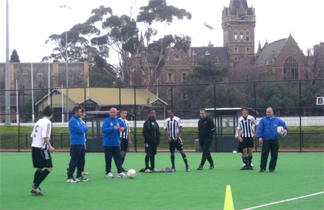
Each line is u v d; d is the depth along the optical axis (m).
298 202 9.84
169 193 11.31
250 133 16.03
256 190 11.51
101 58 68.06
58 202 10.34
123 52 69.12
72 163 13.29
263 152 15.28
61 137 31.70
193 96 39.94
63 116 39.59
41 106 43.25
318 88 36.72
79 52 85.38
